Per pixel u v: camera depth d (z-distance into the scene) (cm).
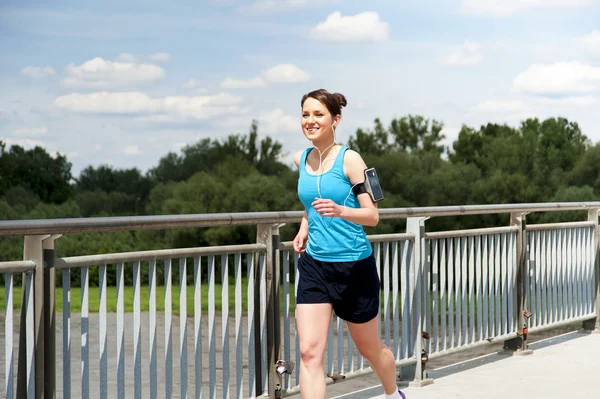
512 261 638
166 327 383
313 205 365
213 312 408
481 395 510
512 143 5112
